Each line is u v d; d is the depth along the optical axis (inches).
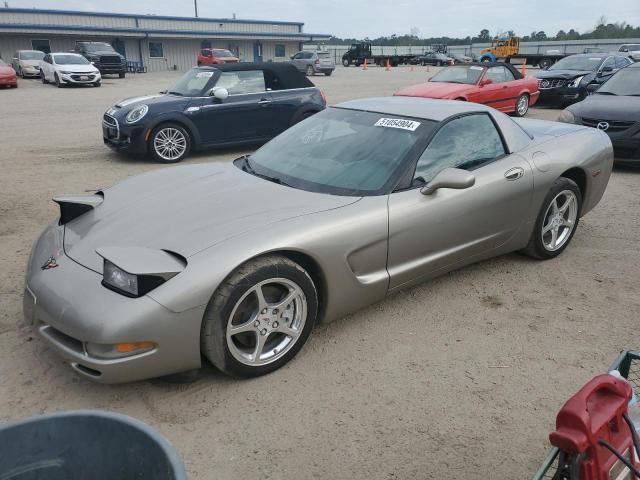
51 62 917.8
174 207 128.4
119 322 99.2
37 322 111.4
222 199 130.9
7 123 490.9
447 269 151.5
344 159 146.8
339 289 126.3
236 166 160.4
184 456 95.9
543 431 103.3
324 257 120.5
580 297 157.0
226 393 113.0
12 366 120.6
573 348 130.8
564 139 181.2
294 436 101.0
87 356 102.2
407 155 141.8
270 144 169.6
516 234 166.2
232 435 101.1
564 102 589.6
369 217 128.2
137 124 328.8
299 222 120.0
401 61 2098.9
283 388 114.7
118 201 137.4
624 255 188.2
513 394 113.7
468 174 132.3
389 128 152.9
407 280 140.6
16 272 168.7
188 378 113.3
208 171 155.0
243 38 1975.9
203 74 361.7
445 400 111.5
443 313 146.8
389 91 820.6
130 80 1153.4
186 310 102.9
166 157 343.0
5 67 856.9
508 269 175.3
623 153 309.1
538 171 165.3
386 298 152.4
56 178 294.2
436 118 151.9
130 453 51.7
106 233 121.0
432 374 120.1
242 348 115.9
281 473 92.6
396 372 120.6
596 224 221.9
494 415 107.3
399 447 98.7
